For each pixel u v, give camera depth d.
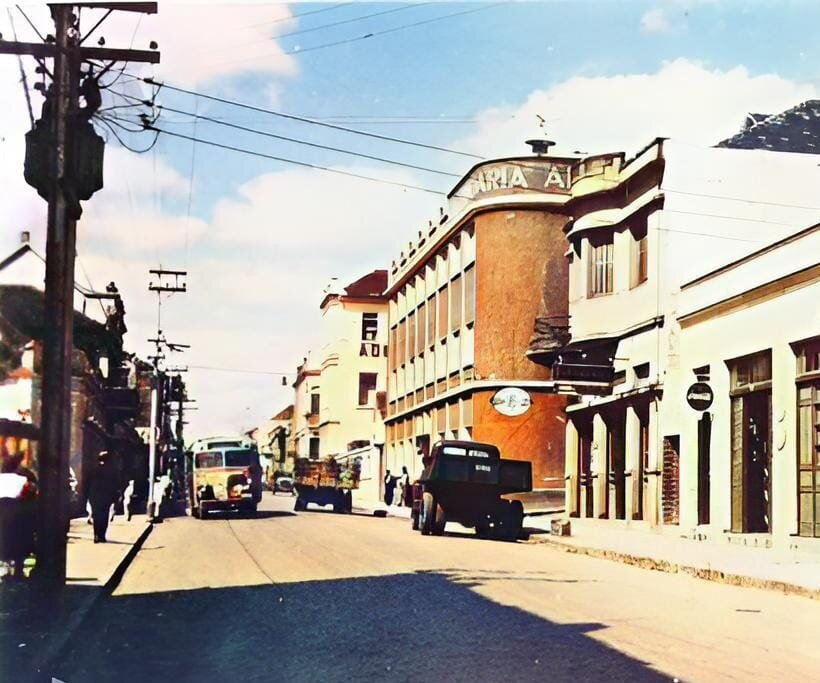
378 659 9.44
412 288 59.16
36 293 29.95
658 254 28.42
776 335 22.53
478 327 42.72
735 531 24.20
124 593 15.08
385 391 73.00
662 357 27.98
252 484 38.47
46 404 13.74
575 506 34.97
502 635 10.66
